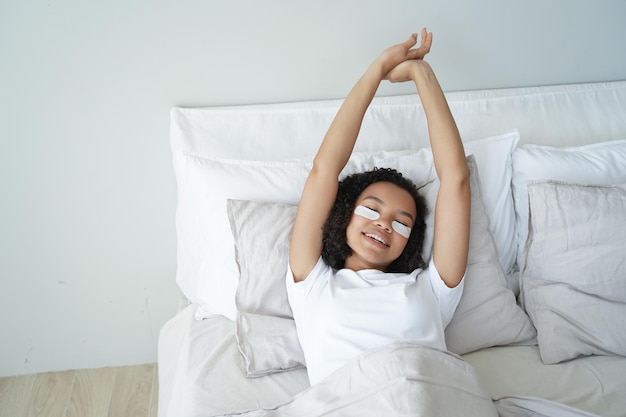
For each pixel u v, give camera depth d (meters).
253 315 1.48
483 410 1.20
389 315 1.37
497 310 1.51
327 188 1.47
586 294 1.49
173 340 1.69
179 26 1.65
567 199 1.52
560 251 1.52
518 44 1.84
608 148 1.72
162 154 1.79
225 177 1.59
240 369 1.44
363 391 1.18
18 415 1.84
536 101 1.86
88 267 1.89
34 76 1.64
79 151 1.74
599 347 1.45
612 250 1.49
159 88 1.71
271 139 1.73
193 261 1.75
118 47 1.65
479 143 1.67
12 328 1.92
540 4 1.80
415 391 1.14
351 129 1.50
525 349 1.52
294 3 1.68
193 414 1.31
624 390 1.34
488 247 1.56
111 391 1.94
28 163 1.73
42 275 1.87
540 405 1.24
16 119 1.67
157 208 1.85
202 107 1.75
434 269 1.46
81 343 1.99
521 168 1.67
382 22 1.75
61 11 1.59
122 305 1.96
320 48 1.75
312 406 1.20
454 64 1.84
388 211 1.46
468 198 1.45
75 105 1.69
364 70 1.79
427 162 1.65
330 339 1.37
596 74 1.93
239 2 1.65
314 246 1.47
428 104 1.50
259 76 1.75
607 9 1.84
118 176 1.79
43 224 1.81
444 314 1.47
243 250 1.51
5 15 1.57
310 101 1.80
